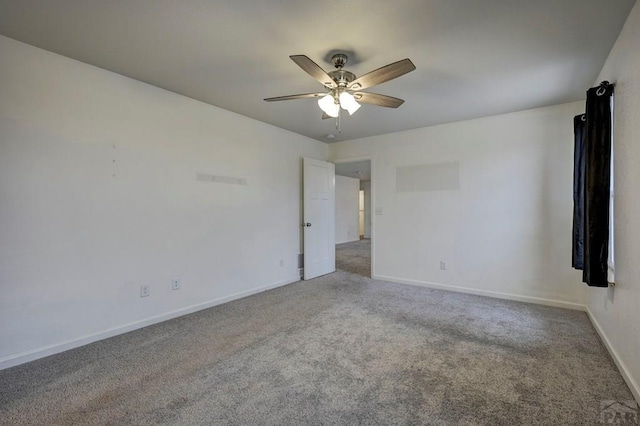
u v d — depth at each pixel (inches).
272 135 168.9
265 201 164.7
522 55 91.9
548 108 137.2
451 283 163.3
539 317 122.9
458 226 160.9
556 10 71.1
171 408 68.3
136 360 89.5
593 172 88.7
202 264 134.0
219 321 120.0
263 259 163.5
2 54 84.0
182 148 126.1
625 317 77.9
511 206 146.5
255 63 97.9
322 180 200.5
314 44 86.0
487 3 68.4
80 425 62.8
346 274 203.8
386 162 185.5
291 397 72.2
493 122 150.3
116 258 106.8
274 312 130.2
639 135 69.0
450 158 162.7
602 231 87.7
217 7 70.6
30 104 88.4
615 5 69.5
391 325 115.4
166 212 121.1
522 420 63.8
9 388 75.6
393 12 71.9
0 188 83.9
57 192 93.4
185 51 90.9
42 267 90.8
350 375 81.5
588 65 98.0
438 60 94.8
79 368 85.0
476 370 83.6
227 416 65.6
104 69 102.9
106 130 103.9
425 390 74.7
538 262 140.4
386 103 100.8
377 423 63.5
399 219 180.5
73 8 71.1
